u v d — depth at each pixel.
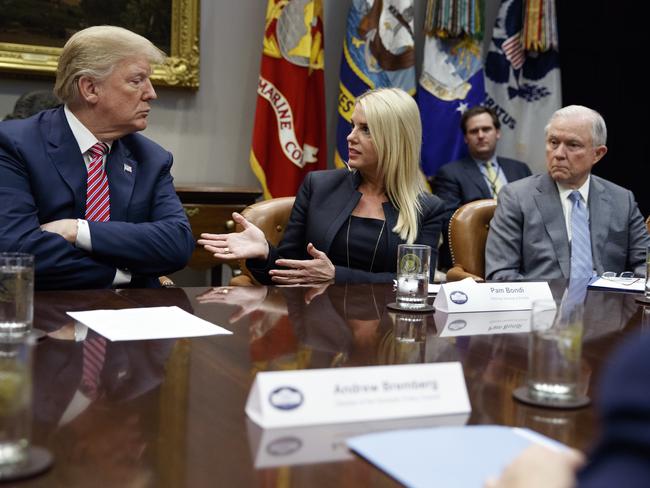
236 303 1.75
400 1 4.55
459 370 1.02
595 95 5.05
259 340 1.38
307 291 1.97
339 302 1.82
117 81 2.16
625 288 2.23
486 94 4.89
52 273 1.99
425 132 4.71
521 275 2.96
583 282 2.40
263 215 2.72
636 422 0.39
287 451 0.84
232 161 4.67
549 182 3.03
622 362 0.40
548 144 3.01
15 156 2.11
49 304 1.67
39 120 2.21
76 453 0.83
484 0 4.75
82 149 2.20
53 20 4.17
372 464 0.81
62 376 1.11
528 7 4.79
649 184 5.05
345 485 0.76
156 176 2.30
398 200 2.59
